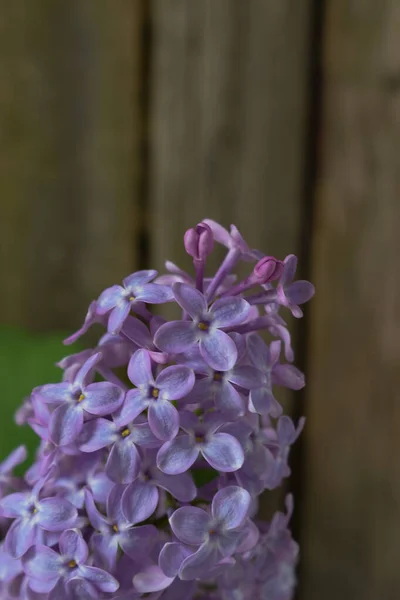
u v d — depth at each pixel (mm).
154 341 277
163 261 397
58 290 411
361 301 386
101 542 283
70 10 386
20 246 407
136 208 396
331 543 404
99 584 281
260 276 290
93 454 290
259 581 301
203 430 281
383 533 398
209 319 281
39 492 291
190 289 282
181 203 392
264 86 380
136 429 281
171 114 387
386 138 375
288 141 382
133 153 393
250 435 288
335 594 408
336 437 396
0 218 405
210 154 387
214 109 384
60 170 398
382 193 378
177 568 278
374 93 374
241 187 387
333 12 373
